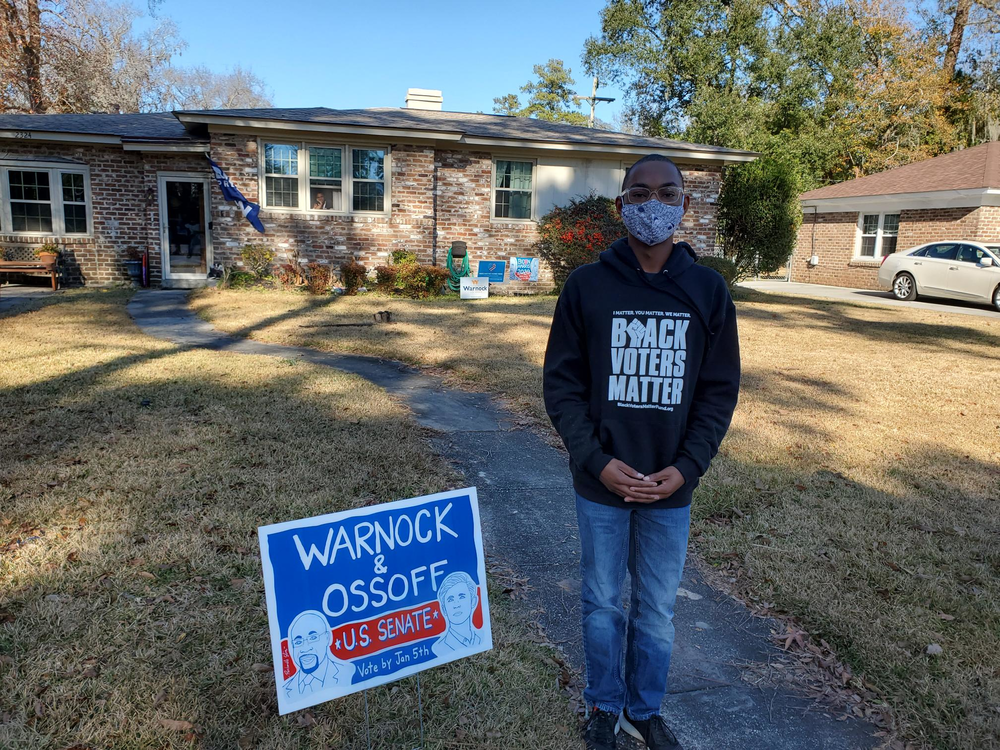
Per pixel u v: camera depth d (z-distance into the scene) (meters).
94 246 15.18
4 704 2.30
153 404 5.71
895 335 11.37
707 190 16.75
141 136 14.29
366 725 2.09
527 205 16.12
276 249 14.54
